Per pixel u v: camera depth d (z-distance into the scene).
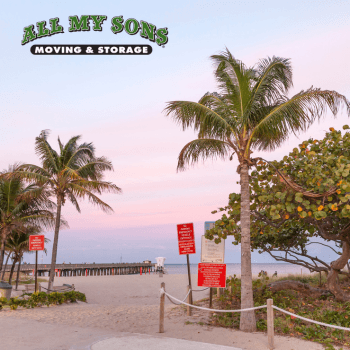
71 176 19.59
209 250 11.69
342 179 8.81
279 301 11.69
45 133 21.20
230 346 7.32
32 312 12.22
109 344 7.21
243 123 9.27
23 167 20.11
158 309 12.66
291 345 7.41
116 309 12.98
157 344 7.25
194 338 8.03
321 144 10.84
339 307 11.21
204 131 9.92
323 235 11.83
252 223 11.65
